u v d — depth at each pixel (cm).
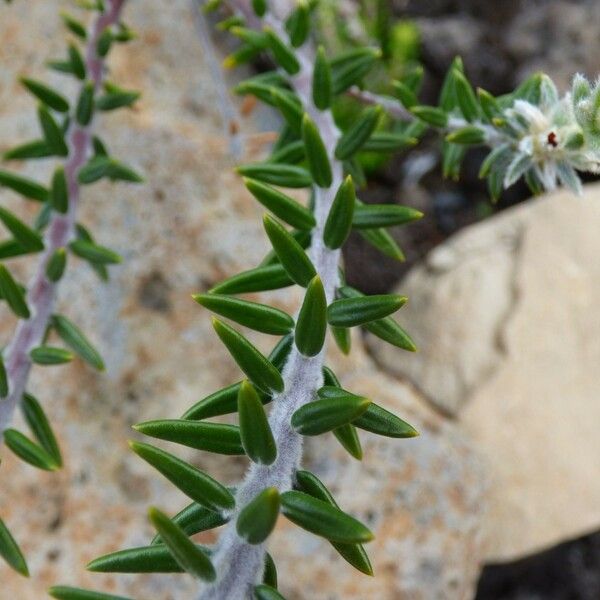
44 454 22
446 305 58
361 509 41
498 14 69
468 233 62
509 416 54
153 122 46
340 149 24
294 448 18
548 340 55
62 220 26
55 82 48
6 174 26
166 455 18
